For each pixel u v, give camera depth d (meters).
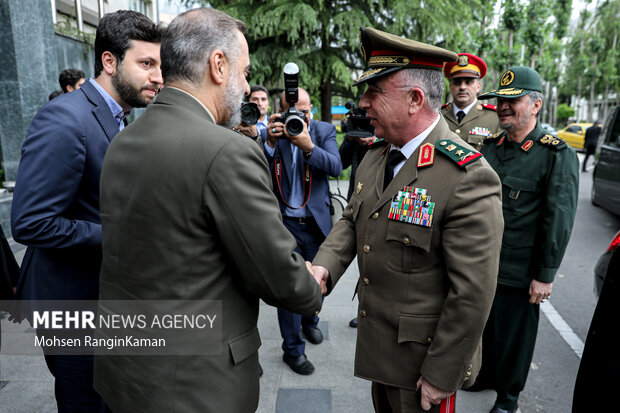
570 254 5.32
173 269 1.03
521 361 2.22
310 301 1.19
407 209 1.34
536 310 2.26
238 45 1.17
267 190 1.08
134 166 1.06
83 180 1.52
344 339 2.99
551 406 2.45
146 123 1.11
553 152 2.14
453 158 1.28
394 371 1.39
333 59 10.43
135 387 1.10
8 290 2.01
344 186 8.13
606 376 1.34
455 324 1.24
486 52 16.95
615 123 7.07
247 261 1.05
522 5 16.64
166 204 1.02
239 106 1.22
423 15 10.22
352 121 2.83
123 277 1.10
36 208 1.39
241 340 1.14
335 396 2.37
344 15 9.87
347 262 1.64
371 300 1.44
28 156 1.42
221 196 1.00
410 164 1.38
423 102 1.35
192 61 1.11
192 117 1.08
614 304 1.33
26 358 2.63
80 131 1.46
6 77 5.20
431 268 1.33
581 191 9.59
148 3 10.00
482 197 1.24
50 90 5.66
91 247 1.49
